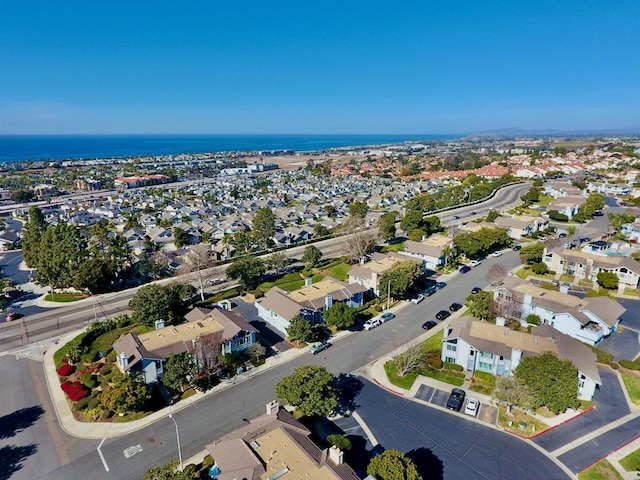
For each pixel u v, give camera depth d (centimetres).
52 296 8162
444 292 8112
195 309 6694
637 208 14225
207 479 3688
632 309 7044
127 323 6788
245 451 3516
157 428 4444
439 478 3741
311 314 6619
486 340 5403
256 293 7994
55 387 5225
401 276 7431
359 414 4619
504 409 4681
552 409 4441
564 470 3819
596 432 4297
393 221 11988
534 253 9125
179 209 16925
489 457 3984
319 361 5728
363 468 3828
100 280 8112
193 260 9019
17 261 10694
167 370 4931
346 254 10025
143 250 10931
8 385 5275
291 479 3225
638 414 4569
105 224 14325
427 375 5353
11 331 6769
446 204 16088
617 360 5594
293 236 12469
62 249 8575
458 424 4453
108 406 4503
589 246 9562
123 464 3959
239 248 11062
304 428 3966
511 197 17250
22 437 4328
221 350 5575
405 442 4191
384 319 6919
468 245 9612
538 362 4606
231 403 4853
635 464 3866
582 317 6147
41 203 19338
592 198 13988
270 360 5747
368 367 5588
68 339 6475
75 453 4100
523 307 6750
